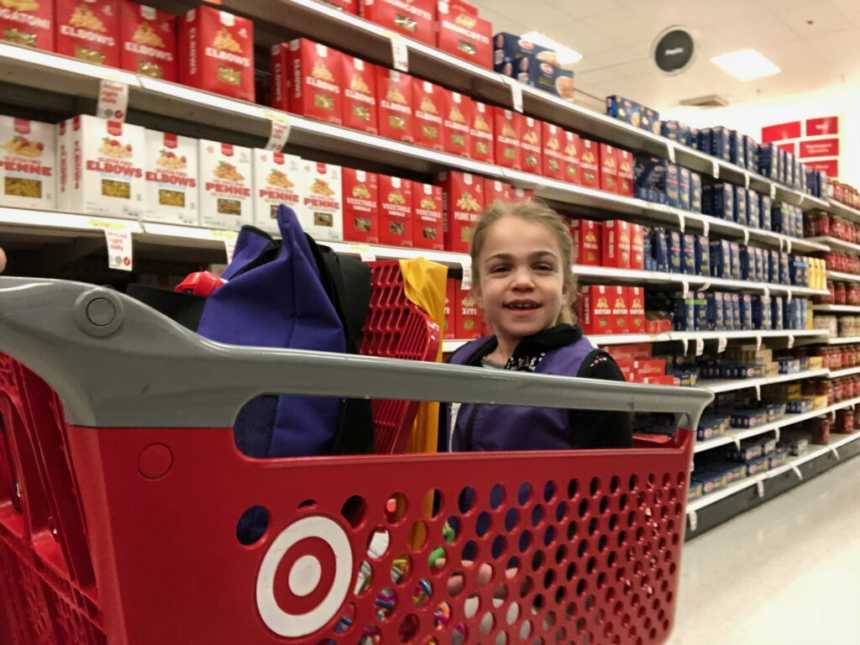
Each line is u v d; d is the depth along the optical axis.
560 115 3.28
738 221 4.59
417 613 0.71
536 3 5.52
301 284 0.91
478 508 0.77
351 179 2.21
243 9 2.19
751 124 8.77
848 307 6.36
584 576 0.93
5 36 1.55
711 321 4.16
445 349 2.45
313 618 0.61
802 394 5.69
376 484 0.66
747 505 4.16
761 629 2.54
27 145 1.64
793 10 5.65
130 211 1.70
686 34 5.57
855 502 4.43
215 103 1.85
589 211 3.96
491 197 2.71
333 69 2.16
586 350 1.22
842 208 6.29
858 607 2.73
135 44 1.79
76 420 0.49
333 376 0.60
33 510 0.71
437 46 2.54
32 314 0.45
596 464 0.93
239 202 1.92
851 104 8.09
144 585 0.51
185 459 0.52
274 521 0.58
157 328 0.50
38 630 0.80
